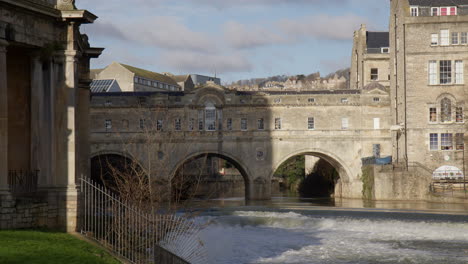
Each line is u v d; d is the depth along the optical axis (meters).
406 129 74.44
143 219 28.44
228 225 49.72
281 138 85.38
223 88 86.00
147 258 25.53
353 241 40.75
